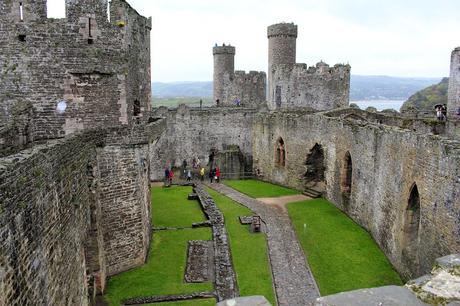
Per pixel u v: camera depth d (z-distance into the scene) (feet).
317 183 117.70
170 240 75.66
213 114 150.20
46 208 34.86
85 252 53.98
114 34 60.59
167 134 145.48
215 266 63.46
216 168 132.26
